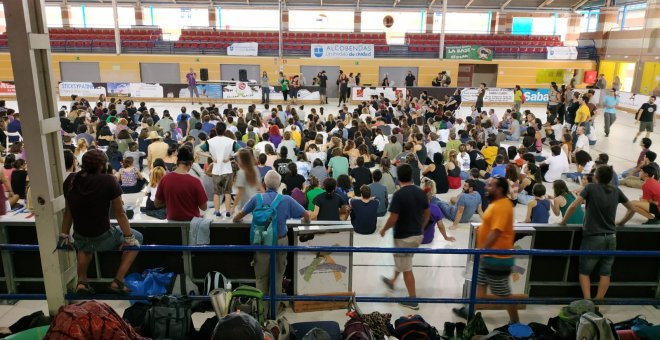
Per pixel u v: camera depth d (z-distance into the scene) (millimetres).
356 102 24750
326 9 29891
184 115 14305
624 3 26250
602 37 27312
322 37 29516
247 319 2586
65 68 27094
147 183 9625
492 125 15586
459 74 29188
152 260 5281
